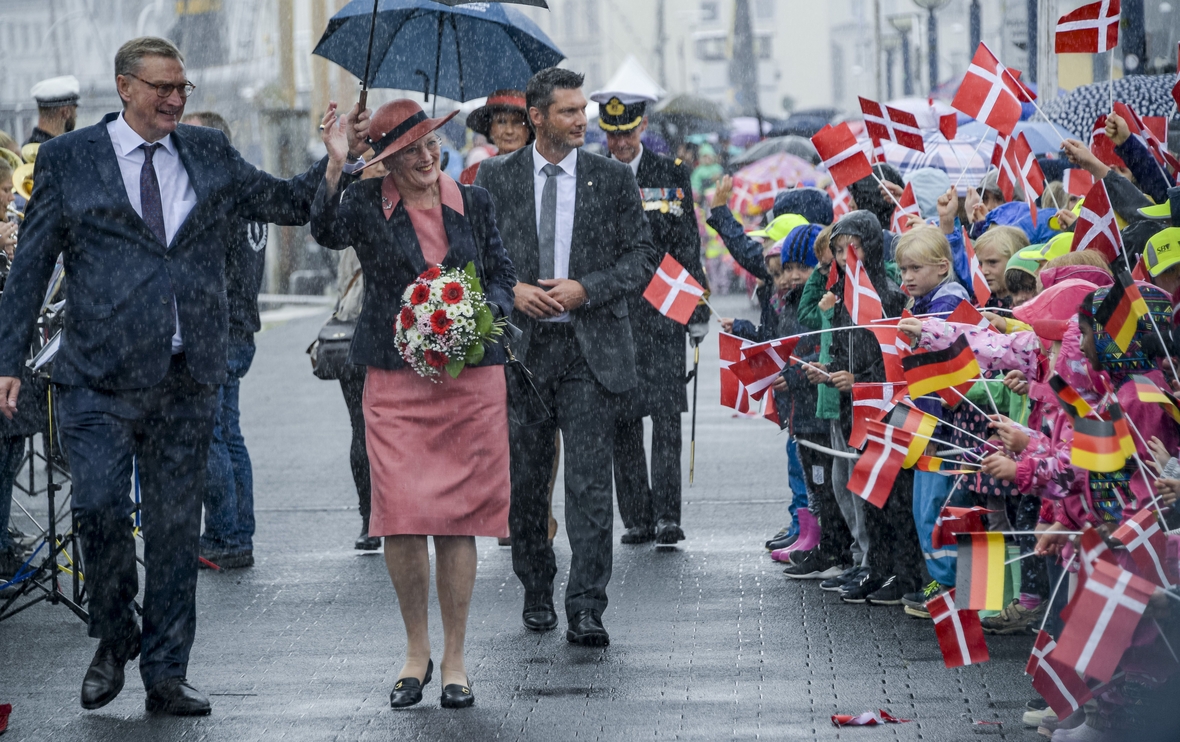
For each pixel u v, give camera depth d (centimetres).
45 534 1862
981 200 2153
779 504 2434
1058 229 1900
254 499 2577
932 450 1559
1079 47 1627
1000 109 1797
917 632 1596
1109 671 1049
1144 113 2517
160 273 1332
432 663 1484
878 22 8931
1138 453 1202
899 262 1583
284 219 1405
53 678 1480
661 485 2105
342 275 2123
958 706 1324
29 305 1323
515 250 1606
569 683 1424
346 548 2141
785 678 1426
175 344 1344
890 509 1689
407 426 1376
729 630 1620
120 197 1324
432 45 2033
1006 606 1575
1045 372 1353
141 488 1373
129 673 1497
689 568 1953
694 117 7069
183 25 7944
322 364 2073
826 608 1717
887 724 1277
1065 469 1214
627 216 1619
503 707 1349
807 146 5656
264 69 8031
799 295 1877
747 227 4253
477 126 2159
